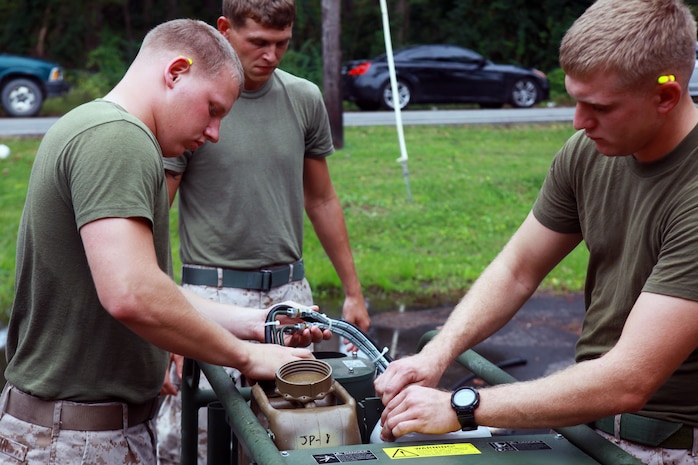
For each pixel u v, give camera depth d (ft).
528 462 5.46
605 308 6.73
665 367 5.58
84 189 6.02
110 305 5.95
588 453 5.62
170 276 6.93
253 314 7.65
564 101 59.88
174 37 6.61
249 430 5.63
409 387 6.05
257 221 10.26
